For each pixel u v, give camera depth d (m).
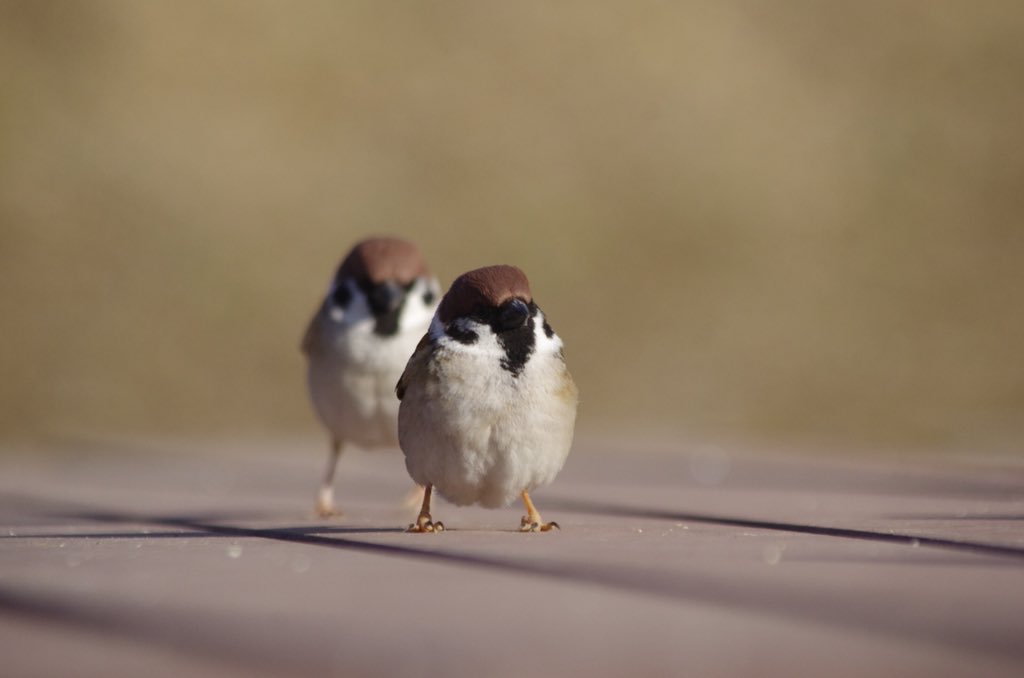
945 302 18.16
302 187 18.67
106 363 16.19
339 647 2.33
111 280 17.22
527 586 3.00
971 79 22.00
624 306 17.83
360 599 2.82
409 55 21.09
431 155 19.52
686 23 22.42
